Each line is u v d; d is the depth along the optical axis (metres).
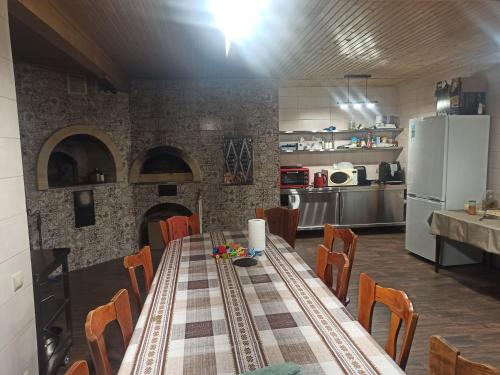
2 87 1.75
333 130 5.97
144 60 4.09
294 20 2.88
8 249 1.74
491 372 0.82
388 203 5.85
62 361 2.37
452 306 3.18
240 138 5.30
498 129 4.07
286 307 1.61
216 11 2.60
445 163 4.04
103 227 4.65
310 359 1.20
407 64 4.52
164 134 5.17
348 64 4.47
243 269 2.15
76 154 4.80
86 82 4.41
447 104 4.46
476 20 2.98
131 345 1.33
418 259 4.52
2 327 1.66
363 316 1.50
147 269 2.04
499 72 4.05
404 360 1.23
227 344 1.31
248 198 5.46
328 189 5.71
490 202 3.92
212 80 5.23
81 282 3.93
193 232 3.45
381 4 2.60
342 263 1.80
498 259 4.15
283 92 6.07
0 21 1.75
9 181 1.78
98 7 2.57
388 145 6.08
